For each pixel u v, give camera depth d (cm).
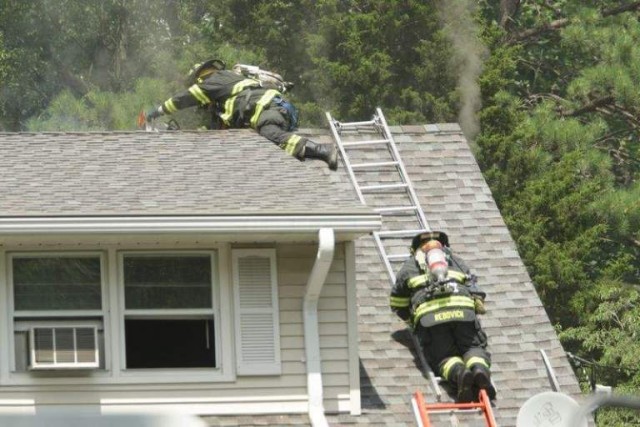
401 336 3894
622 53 8044
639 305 6581
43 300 3597
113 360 3594
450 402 3688
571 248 7025
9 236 3497
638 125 8181
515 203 7238
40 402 3556
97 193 3684
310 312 3641
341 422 3616
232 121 4178
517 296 4100
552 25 8881
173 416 1922
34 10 8688
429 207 4341
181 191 3722
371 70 7825
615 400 2161
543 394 3459
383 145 4500
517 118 7700
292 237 3628
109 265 3625
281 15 8206
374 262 4134
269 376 3628
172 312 3641
